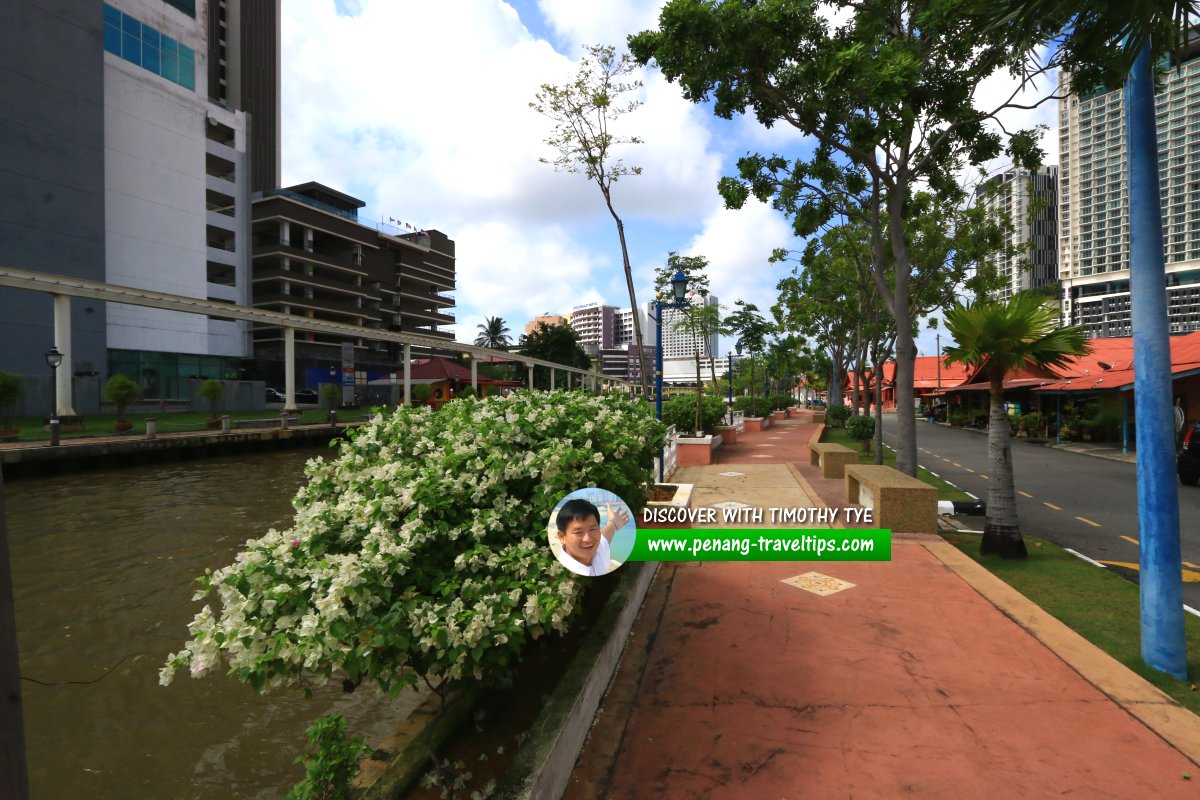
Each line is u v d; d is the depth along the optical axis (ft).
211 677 16.44
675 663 13.85
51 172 113.29
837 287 62.75
